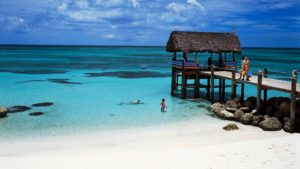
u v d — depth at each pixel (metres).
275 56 130.50
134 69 64.69
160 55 136.00
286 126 19.34
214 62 33.62
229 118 22.67
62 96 32.56
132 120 23.05
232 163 13.34
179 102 29.66
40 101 29.67
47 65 71.00
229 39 32.03
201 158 14.09
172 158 14.20
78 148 16.69
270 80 24.59
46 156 15.00
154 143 17.62
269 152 14.70
